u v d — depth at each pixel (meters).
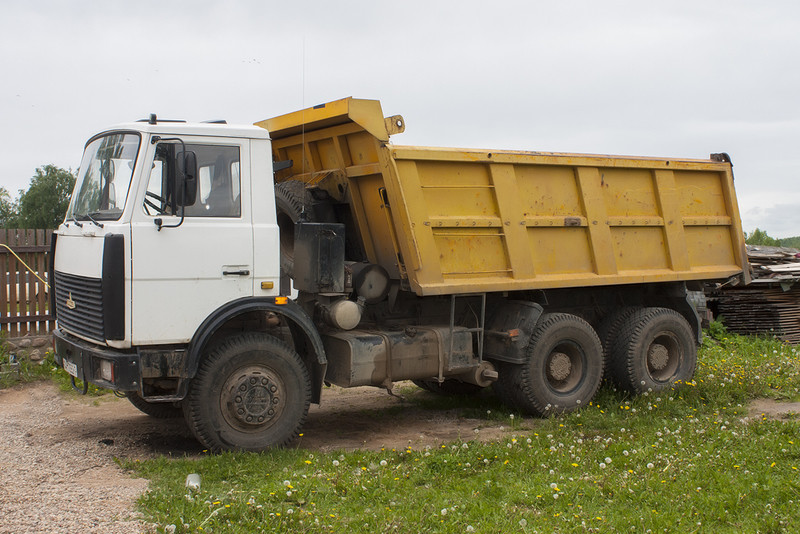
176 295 6.37
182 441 7.29
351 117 7.01
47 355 10.83
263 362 6.70
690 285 10.02
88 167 7.21
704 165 9.68
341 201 7.87
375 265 7.68
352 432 7.85
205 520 4.73
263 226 6.71
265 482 5.74
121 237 6.18
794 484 5.38
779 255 15.84
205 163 6.56
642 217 9.15
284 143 8.52
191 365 6.34
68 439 7.26
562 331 8.51
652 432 7.31
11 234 10.82
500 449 6.57
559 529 4.71
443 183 7.62
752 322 14.00
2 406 8.84
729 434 6.90
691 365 9.69
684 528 4.73
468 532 4.62
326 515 4.95
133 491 5.45
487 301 8.45
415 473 5.89
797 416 8.27
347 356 7.20
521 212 8.13
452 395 9.73
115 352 6.31
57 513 4.86
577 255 8.70
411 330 7.66
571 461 6.21
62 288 7.26
